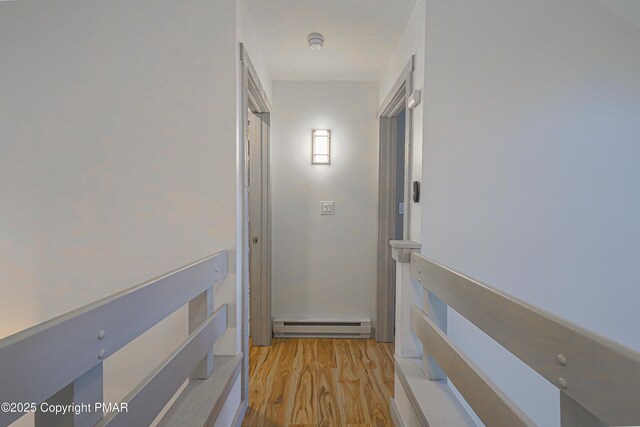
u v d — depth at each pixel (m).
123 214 1.72
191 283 1.30
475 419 1.55
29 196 1.71
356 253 3.12
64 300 1.72
